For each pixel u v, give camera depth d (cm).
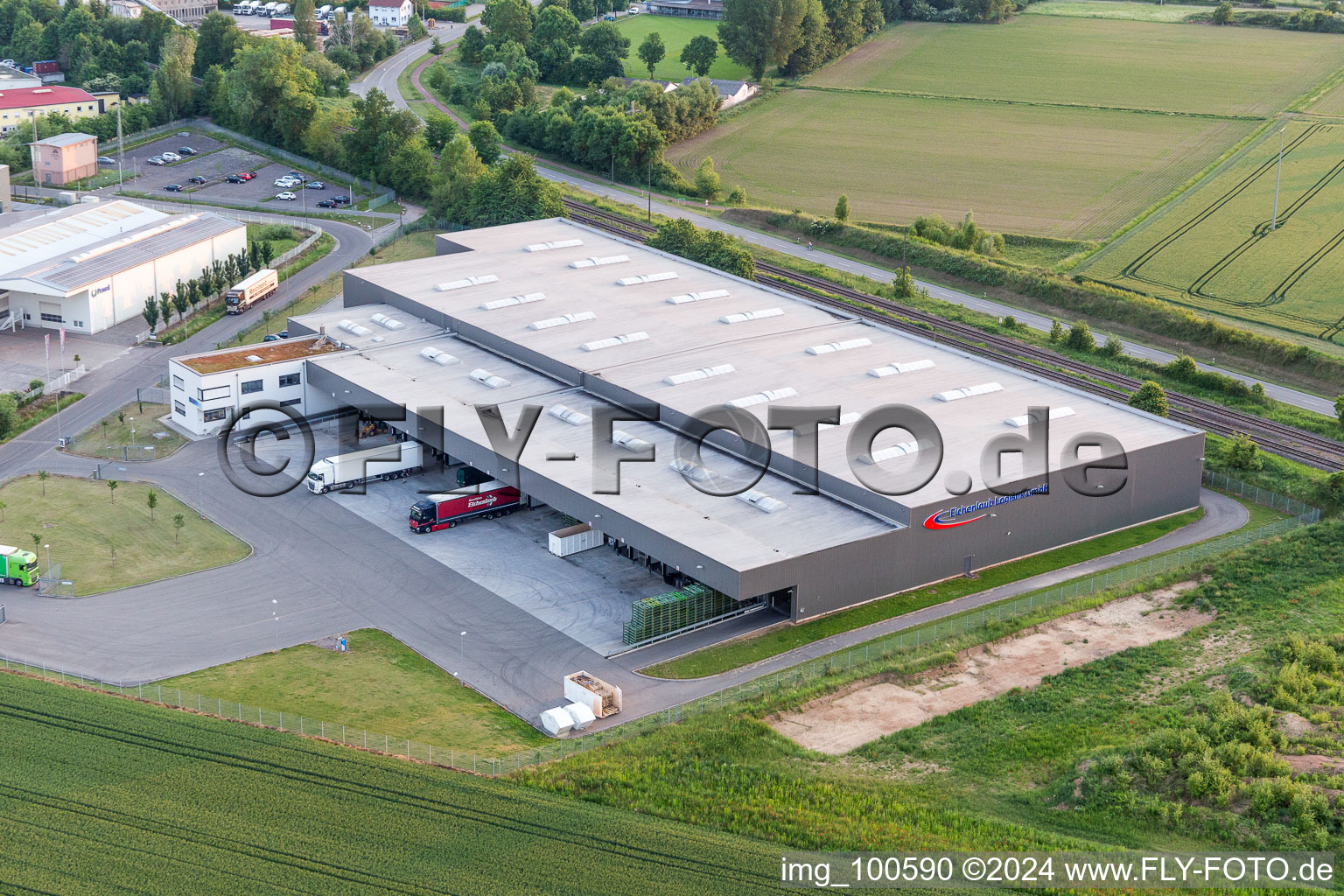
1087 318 19438
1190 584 11925
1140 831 8562
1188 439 13100
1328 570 12000
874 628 11075
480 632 10975
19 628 10831
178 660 10450
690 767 9200
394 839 8394
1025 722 9825
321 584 11631
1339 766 8888
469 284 16562
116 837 8338
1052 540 12525
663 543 11181
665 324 15388
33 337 17600
